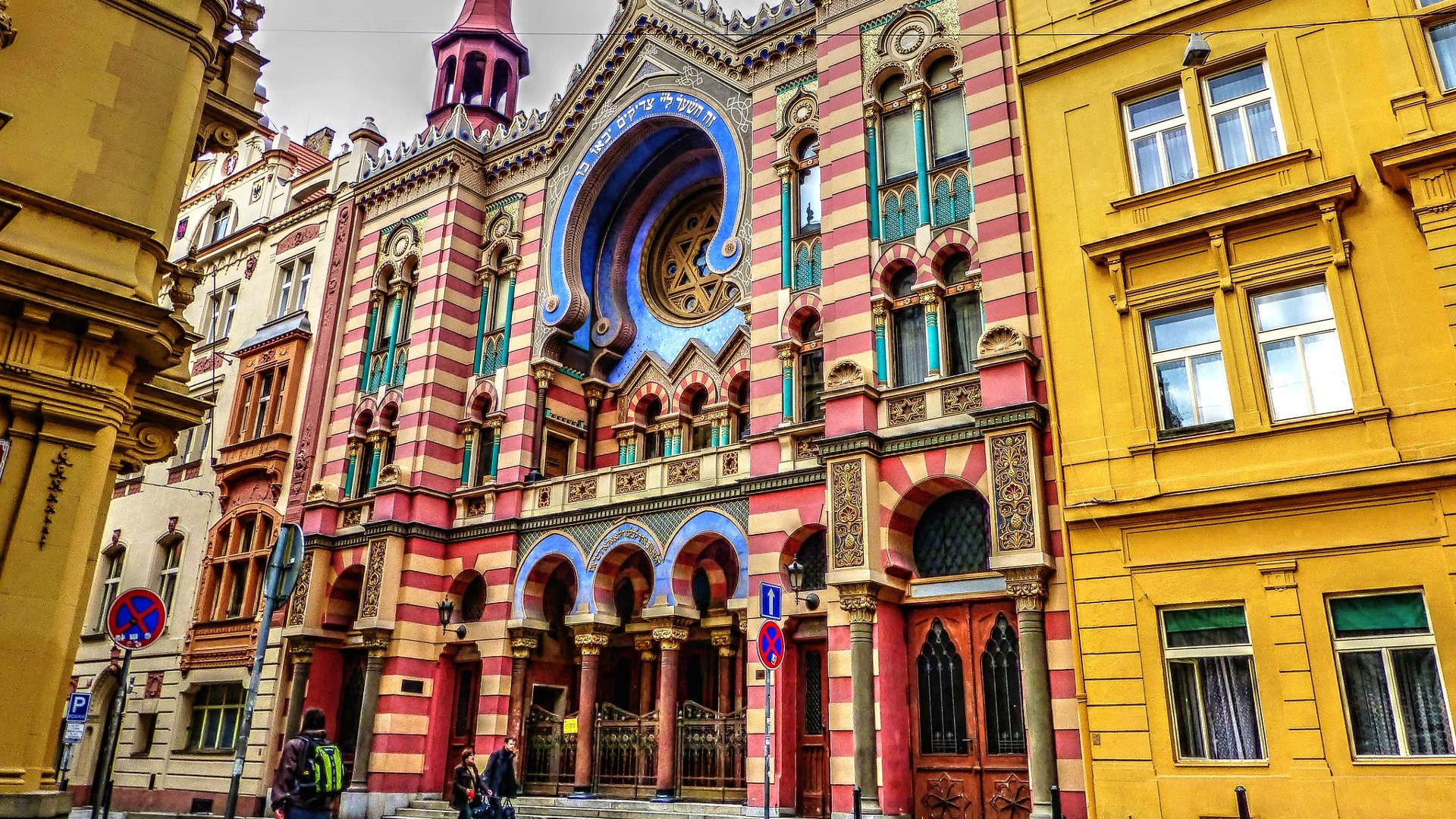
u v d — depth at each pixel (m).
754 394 19.56
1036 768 13.87
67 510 11.77
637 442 23.97
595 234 25.81
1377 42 13.02
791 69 21.64
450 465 24.69
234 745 25.20
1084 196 14.88
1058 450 14.05
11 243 11.73
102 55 13.23
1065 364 14.35
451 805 20.98
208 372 32.06
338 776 10.16
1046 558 14.46
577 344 24.86
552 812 18.55
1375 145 12.68
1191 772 12.03
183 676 27.31
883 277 18.08
